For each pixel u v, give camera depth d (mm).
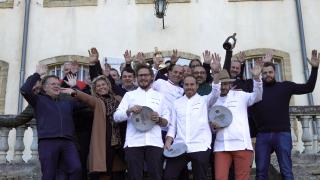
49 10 13961
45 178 5645
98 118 6043
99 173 6109
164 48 13453
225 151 6086
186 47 13445
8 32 13781
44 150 5742
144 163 6281
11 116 7992
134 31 13656
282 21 13555
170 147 5938
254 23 13570
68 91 5992
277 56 13289
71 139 5969
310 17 13523
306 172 7395
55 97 6113
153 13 13766
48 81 6074
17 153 8750
